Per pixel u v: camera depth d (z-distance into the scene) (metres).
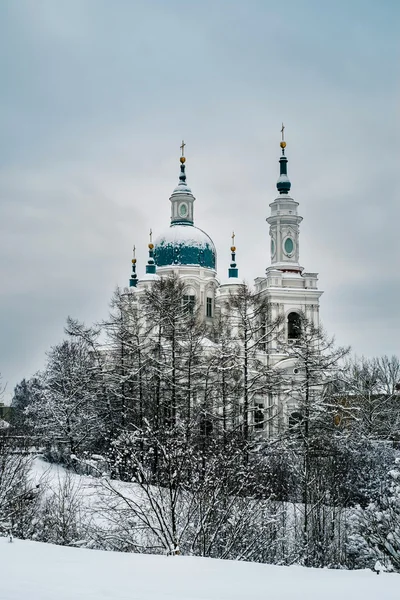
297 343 75.44
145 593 17.72
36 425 77.00
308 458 52.44
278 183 106.31
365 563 37.50
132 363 72.62
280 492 46.44
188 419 43.22
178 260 104.94
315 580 20.59
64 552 23.34
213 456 34.12
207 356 77.12
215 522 31.23
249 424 65.75
